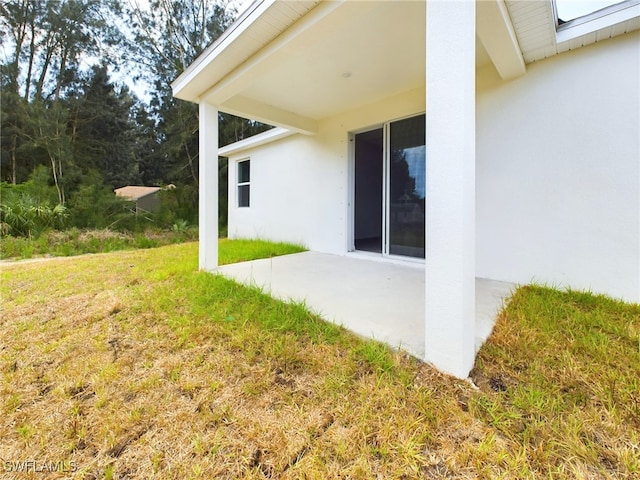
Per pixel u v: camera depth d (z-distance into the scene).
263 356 1.81
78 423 1.32
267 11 2.50
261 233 7.32
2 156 11.14
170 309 2.60
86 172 12.38
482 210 3.45
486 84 3.36
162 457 1.14
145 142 14.88
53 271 4.23
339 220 5.35
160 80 14.20
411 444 1.14
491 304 2.53
